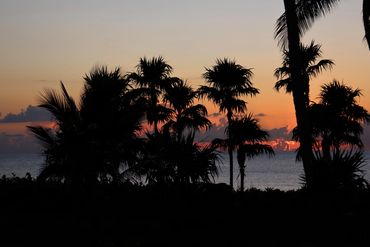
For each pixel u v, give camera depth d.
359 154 15.92
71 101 17.02
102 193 16.98
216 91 33.62
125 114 16.97
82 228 13.95
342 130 32.31
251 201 16.91
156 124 33.53
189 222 14.47
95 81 17.06
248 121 33.19
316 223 13.86
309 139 17.22
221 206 15.99
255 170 137.50
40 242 13.22
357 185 15.82
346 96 32.50
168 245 12.77
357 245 12.41
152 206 16.66
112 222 14.92
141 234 13.78
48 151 16.73
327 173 15.59
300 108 17.39
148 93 33.75
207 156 17.11
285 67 32.34
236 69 33.31
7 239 13.43
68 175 16.70
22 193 17.72
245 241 12.90
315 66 31.17
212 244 12.76
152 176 17.19
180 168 17.03
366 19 17.06
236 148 33.47
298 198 16.06
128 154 17.00
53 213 16.61
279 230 13.47
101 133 16.75
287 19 17.56
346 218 14.03
